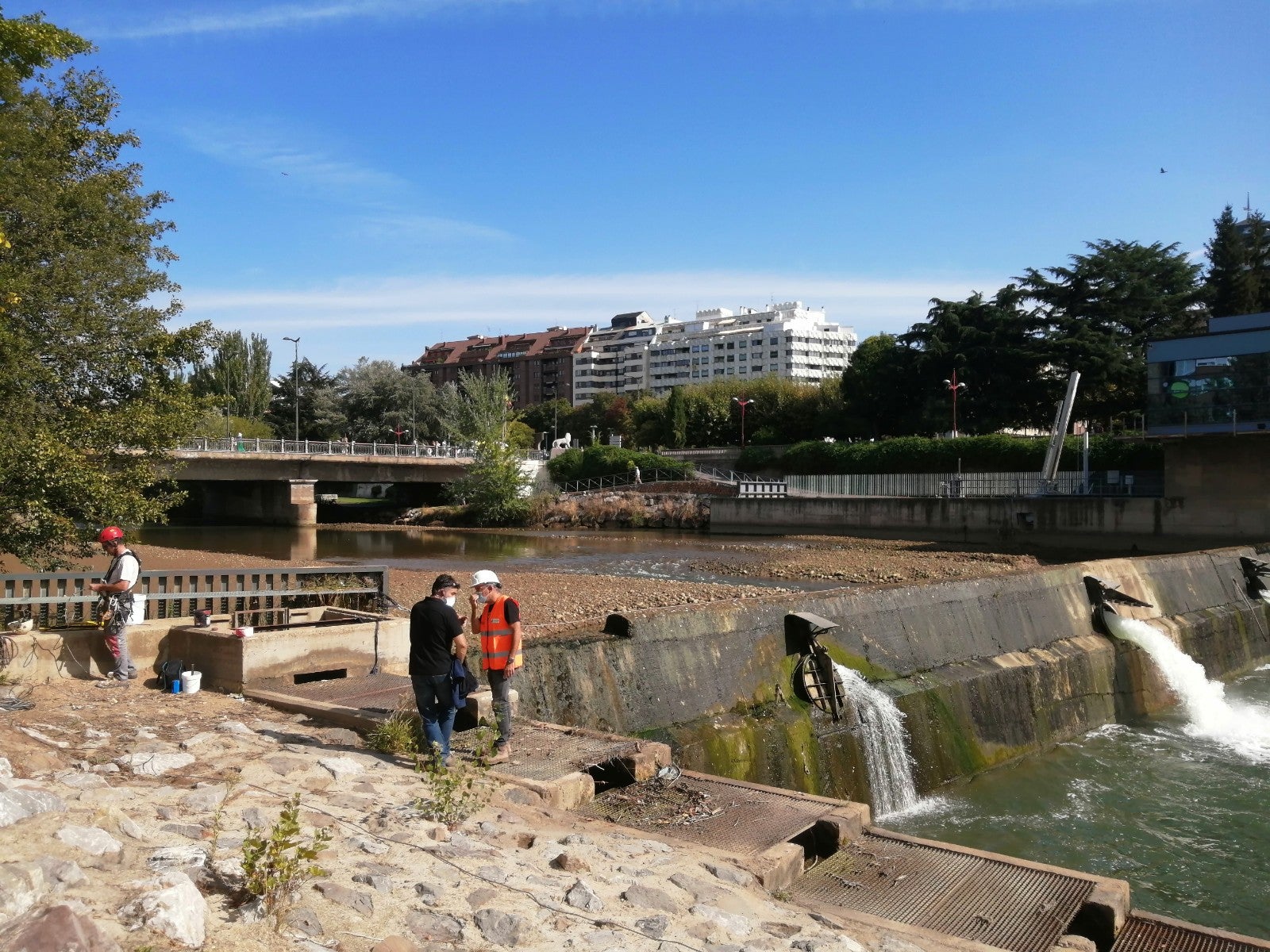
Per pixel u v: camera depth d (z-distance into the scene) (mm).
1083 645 22438
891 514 59594
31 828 6035
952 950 6656
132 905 5023
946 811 15305
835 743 15500
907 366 84125
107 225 21844
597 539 63062
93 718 10344
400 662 14078
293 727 10781
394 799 8297
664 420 107688
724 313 198500
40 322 20094
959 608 20219
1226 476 45938
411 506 94562
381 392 116562
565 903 6355
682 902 6652
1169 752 18750
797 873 8000
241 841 6652
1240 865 13000
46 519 16719
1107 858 13234
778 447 87125
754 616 16562
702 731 14203
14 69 19078
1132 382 72562
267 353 111250
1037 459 63406
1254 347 44406
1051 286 78625
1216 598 29453
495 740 9695
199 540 60312
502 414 91875
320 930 5473
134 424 19594
